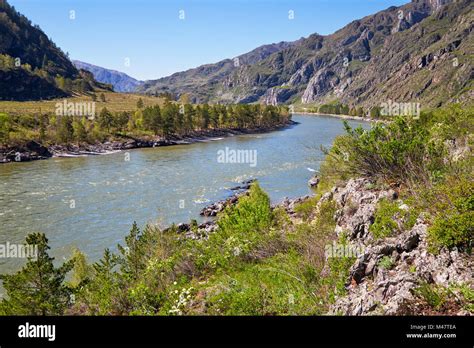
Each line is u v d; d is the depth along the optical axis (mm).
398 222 10883
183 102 169125
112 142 94562
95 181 51281
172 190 45156
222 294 10664
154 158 74312
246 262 14602
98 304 12578
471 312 6793
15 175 56688
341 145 17297
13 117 96688
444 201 9617
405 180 14133
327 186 25078
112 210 36875
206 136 117562
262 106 171250
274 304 9750
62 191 45125
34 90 198625
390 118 16391
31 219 34156
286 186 45531
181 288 12586
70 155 80688
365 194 14797
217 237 17078
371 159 16219
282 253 14141
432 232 8438
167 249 17328
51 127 95750
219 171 57094
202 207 37500
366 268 9547
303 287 10453
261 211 19484
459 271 7617
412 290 7562
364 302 8047
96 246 27531
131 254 16406
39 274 13836
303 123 169750
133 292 12055
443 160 14180
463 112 17906
